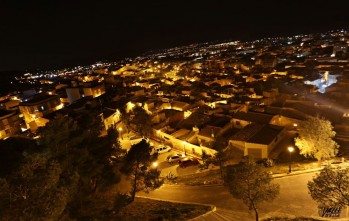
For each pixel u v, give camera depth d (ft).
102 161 93.20
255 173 73.92
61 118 81.10
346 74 257.55
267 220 77.41
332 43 582.35
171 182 134.41
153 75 496.23
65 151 77.30
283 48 645.10
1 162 96.48
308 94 214.28
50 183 51.62
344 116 159.84
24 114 271.49
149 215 86.84
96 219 67.15
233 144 150.82
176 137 181.88
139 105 251.80
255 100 225.15
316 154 115.03
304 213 80.84
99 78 453.99
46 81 559.38
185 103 251.19
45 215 46.32
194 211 89.56
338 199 61.21
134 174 102.63
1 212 43.80
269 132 151.12
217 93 282.36
